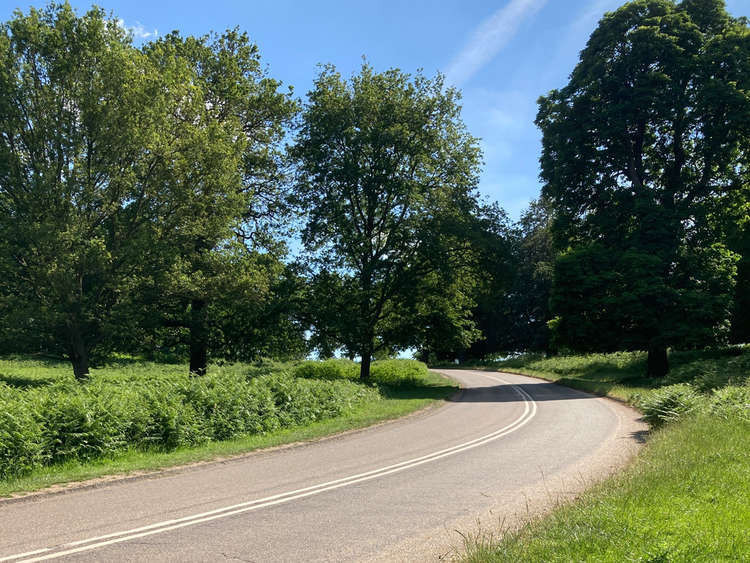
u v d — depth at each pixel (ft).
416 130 111.34
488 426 54.70
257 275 84.43
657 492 22.34
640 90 102.94
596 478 29.99
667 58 103.96
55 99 67.72
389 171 106.83
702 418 41.45
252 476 32.32
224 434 48.01
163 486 29.60
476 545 17.80
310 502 25.94
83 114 68.23
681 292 99.35
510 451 39.88
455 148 115.55
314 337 108.78
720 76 102.94
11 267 65.72
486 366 198.90
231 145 81.25
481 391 101.71
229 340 98.94
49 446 35.42
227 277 80.64
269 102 98.12
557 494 26.91
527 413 64.80
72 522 22.52
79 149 67.77
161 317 82.58
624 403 72.54
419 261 108.37
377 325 116.98
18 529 21.53
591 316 106.01
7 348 70.08
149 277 74.74
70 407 38.19
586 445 41.55
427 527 21.89
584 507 21.04
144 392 46.80
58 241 63.10
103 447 38.22
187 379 53.88
